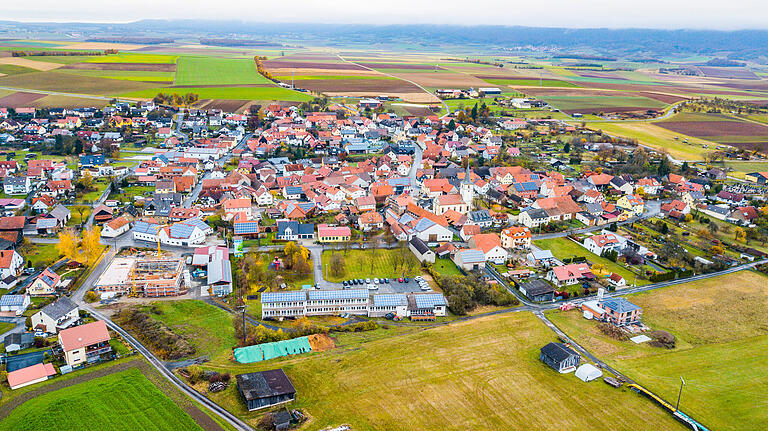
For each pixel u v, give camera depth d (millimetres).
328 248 193750
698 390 117500
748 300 162000
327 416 105375
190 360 121250
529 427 104500
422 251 183250
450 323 145375
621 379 120562
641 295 163875
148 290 153750
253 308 150500
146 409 103562
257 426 101625
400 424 103812
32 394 106688
